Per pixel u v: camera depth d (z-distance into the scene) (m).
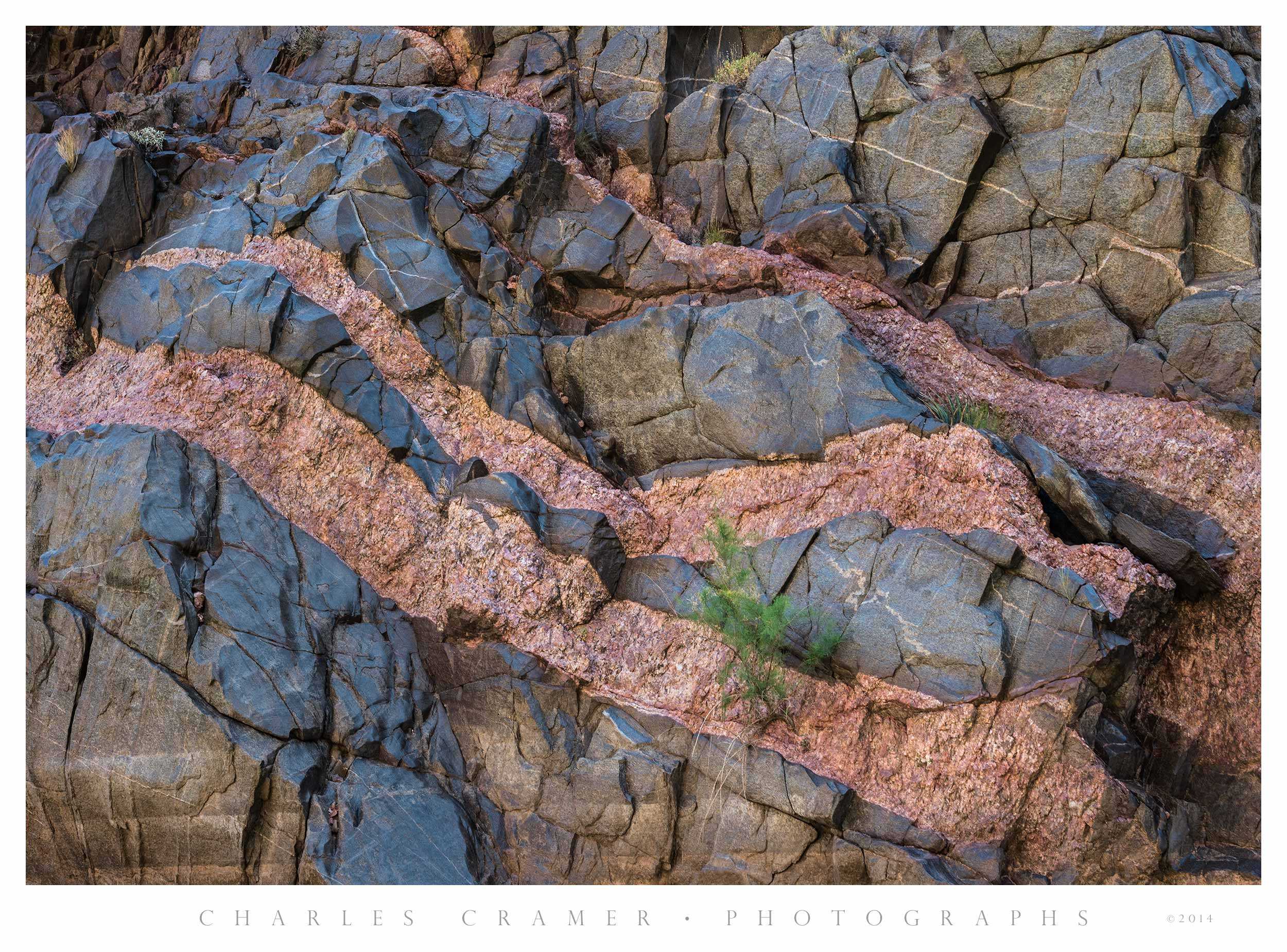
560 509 6.91
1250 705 6.64
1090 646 5.90
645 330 7.43
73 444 6.92
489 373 7.46
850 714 6.23
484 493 6.89
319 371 7.15
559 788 6.18
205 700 5.97
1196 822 6.24
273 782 5.84
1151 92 7.71
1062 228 7.99
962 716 5.98
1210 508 6.96
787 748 6.19
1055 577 6.05
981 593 6.09
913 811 6.02
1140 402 7.32
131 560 6.18
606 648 6.62
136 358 7.58
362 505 6.96
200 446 6.81
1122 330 7.61
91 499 6.54
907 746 6.10
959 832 5.95
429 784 6.13
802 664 6.36
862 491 6.69
